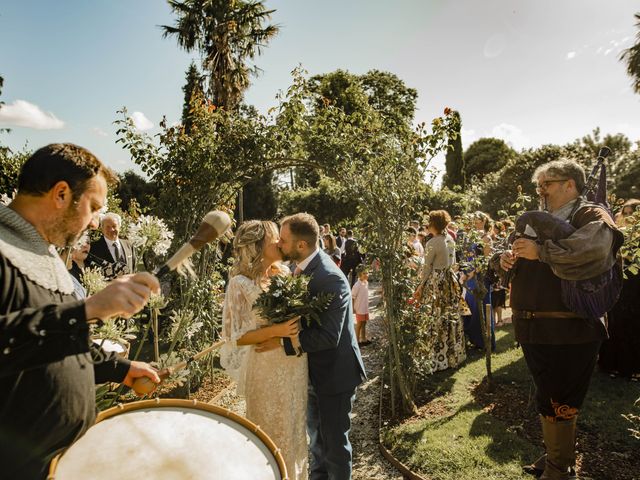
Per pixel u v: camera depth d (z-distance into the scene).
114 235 5.30
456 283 5.25
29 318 0.90
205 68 11.42
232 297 2.52
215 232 1.28
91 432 1.55
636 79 18.25
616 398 4.09
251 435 1.61
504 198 21.72
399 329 4.15
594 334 2.45
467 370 5.10
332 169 4.30
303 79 4.47
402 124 4.20
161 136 4.75
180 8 11.38
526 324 2.56
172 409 1.74
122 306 0.97
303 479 2.62
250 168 4.89
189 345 4.78
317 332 2.47
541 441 3.48
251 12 11.48
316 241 2.75
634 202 4.62
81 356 1.18
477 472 3.13
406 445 3.56
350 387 2.74
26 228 1.09
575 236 2.26
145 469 1.37
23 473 1.08
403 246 4.20
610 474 2.98
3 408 1.02
